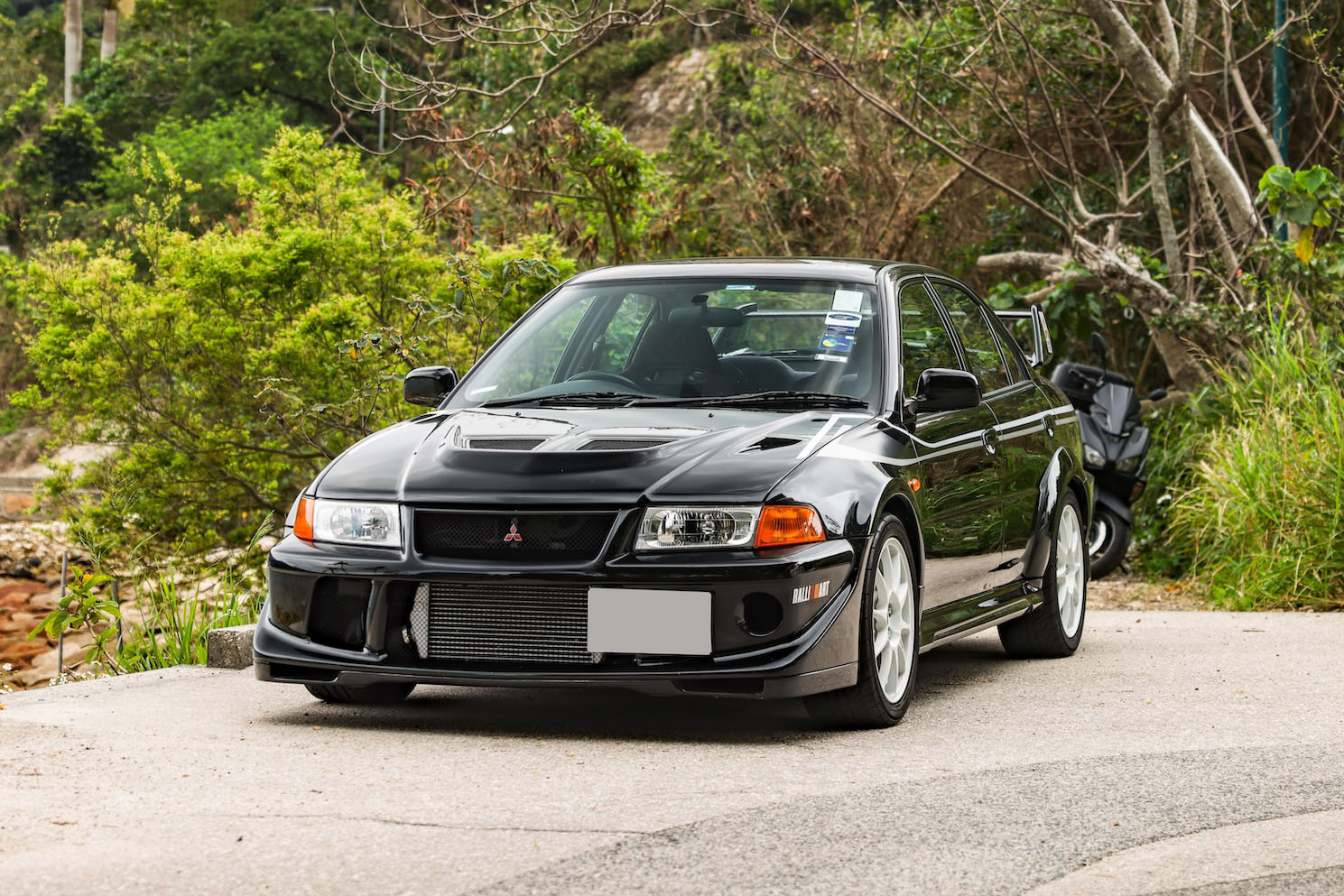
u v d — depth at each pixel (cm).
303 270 1256
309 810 450
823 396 641
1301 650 819
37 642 1382
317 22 5209
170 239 1315
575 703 657
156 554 1258
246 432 1291
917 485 624
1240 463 1133
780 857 402
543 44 1348
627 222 1589
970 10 1619
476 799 466
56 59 7475
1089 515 853
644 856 402
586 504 551
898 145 1758
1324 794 477
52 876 380
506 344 709
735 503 547
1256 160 1775
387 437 626
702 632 538
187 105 5181
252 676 732
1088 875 389
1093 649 847
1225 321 1350
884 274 707
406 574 561
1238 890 378
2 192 4966
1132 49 1398
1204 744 561
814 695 576
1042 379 846
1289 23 1473
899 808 457
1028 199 1491
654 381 666
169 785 482
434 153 1468
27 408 1370
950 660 805
